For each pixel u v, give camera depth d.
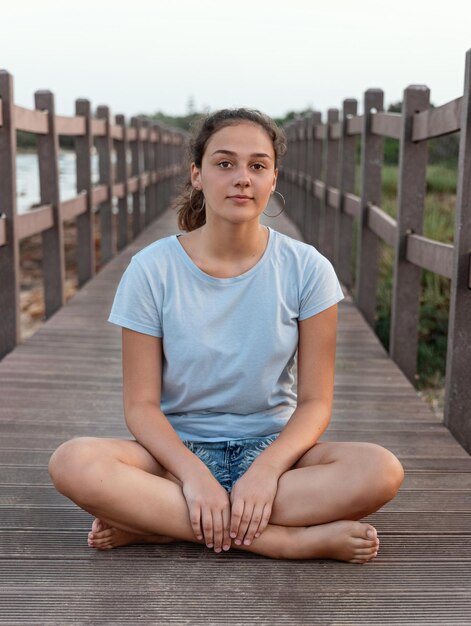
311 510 2.20
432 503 2.66
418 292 4.73
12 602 2.02
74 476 2.14
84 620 1.95
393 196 10.88
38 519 2.49
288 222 12.53
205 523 2.15
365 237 6.07
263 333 2.39
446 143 17.47
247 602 2.04
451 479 2.88
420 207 4.65
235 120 2.30
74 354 4.68
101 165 8.35
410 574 2.19
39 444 3.18
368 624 1.95
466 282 3.43
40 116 5.57
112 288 6.80
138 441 2.36
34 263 10.46
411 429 3.46
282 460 2.26
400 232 4.68
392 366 4.58
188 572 2.17
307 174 10.66
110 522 2.22
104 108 8.27
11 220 4.84
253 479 2.20
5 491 2.70
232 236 2.36
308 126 10.55
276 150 2.38
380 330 6.42
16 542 2.34
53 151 5.85
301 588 2.10
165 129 14.19
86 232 7.20
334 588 2.11
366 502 2.18
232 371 2.39
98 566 2.20
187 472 2.23
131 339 2.43
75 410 3.63
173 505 2.20
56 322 5.53
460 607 2.04
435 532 2.44
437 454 3.15
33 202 13.73
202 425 2.46
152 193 12.49
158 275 2.40
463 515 2.57
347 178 7.17
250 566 2.21
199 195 2.67
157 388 2.45
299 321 2.49
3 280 4.89
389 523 2.50
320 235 9.53
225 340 2.39
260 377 2.41
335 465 2.21
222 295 2.39
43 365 4.42
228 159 2.29
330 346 2.49
